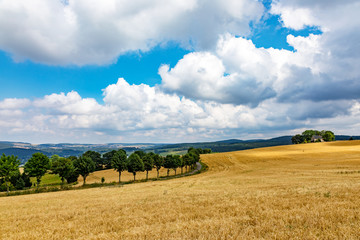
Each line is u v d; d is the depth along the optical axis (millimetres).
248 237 6457
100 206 16953
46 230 10156
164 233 7590
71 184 75312
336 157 93688
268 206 11516
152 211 12922
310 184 22812
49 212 16156
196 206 13422
